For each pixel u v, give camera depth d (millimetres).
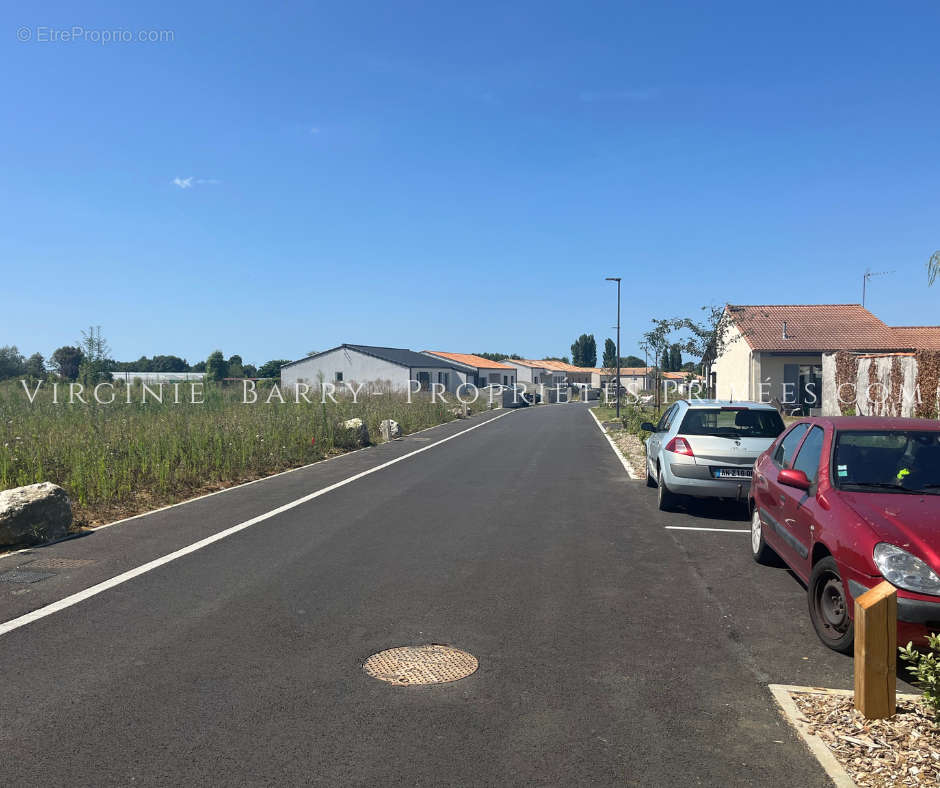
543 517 9500
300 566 6906
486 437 23625
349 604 5766
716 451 9547
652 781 3287
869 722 3855
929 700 3707
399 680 4328
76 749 3506
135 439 13180
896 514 4812
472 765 3391
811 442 6312
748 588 6340
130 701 4020
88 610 5566
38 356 45656
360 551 7527
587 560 7250
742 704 4078
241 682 4277
